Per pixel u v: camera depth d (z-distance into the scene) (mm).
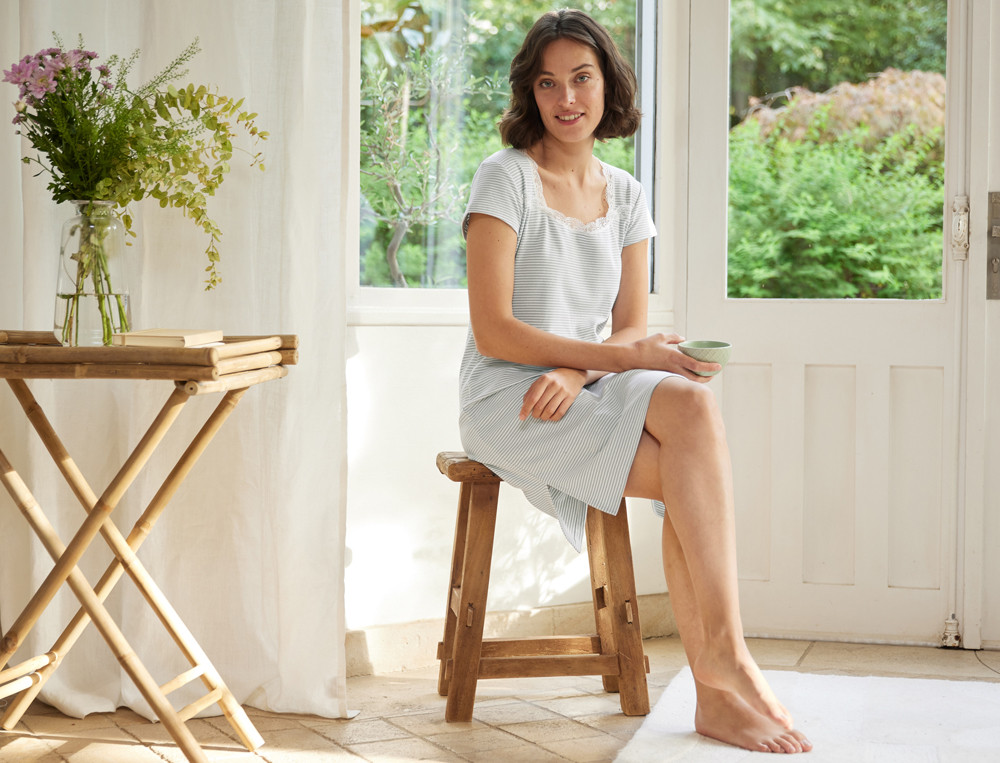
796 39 2848
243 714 1964
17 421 2143
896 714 2029
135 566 1890
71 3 2104
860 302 2777
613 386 1985
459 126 2736
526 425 2006
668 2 2875
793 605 2816
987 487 2705
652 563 2879
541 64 2162
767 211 2887
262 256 2186
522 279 2150
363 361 2523
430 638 2609
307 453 2182
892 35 2785
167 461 2170
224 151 1988
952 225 2713
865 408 2777
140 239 2156
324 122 2180
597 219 2232
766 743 1795
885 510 2768
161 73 2127
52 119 1831
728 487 1818
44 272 2086
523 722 2104
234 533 2211
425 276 2707
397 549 2572
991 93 2674
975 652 2689
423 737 2018
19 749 1941
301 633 2174
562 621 2785
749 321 2850
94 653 2182
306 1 2160
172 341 1754
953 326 2721
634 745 1854
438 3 2684
